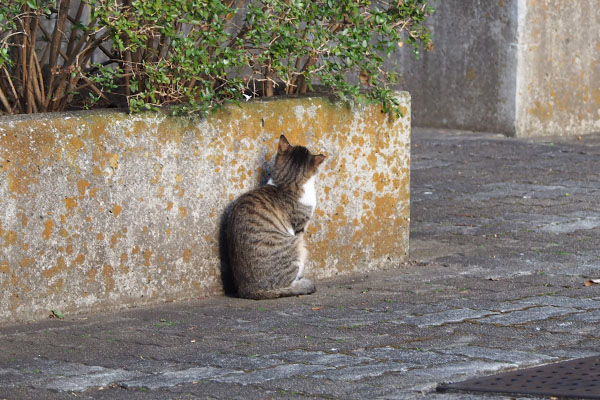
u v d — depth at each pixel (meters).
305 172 13.48
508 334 10.87
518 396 8.58
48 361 10.34
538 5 25.75
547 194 19.45
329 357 10.16
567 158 23.08
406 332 11.08
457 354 10.09
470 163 22.80
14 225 11.81
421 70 27.69
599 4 26.83
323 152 14.15
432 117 27.75
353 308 12.39
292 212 13.53
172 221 13.03
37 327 11.80
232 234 13.30
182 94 13.25
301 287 13.34
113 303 12.69
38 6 12.59
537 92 26.23
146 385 9.38
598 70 27.17
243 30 13.80
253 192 13.44
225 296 13.53
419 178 21.34
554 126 26.69
